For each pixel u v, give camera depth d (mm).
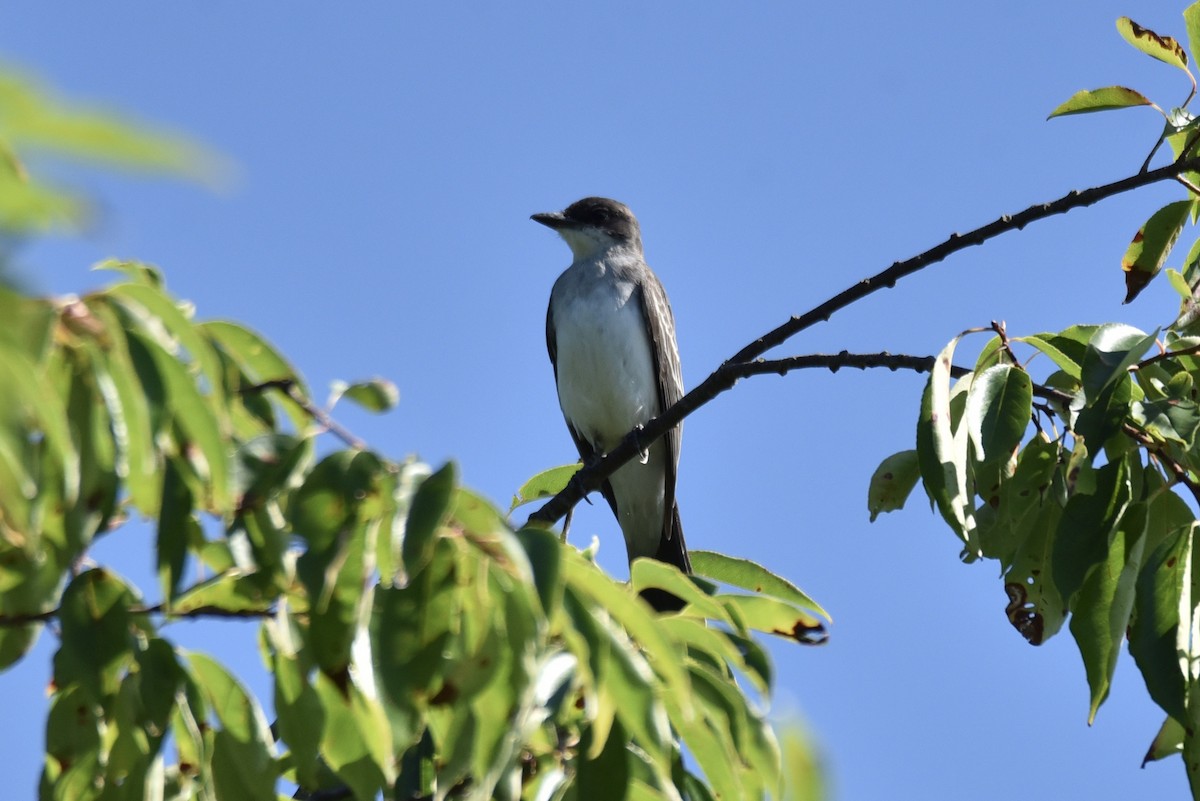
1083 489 6145
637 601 3662
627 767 3957
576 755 4047
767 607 5141
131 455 3432
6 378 2604
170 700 3875
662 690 4148
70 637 3748
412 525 3336
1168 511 6004
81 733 4070
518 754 4051
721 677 4520
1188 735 5176
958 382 5938
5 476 2836
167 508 3643
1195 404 5770
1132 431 6047
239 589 3994
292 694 3980
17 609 3838
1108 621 5539
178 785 4188
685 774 4660
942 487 5699
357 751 4031
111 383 3412
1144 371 6266
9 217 2139
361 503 3502
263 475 3688
